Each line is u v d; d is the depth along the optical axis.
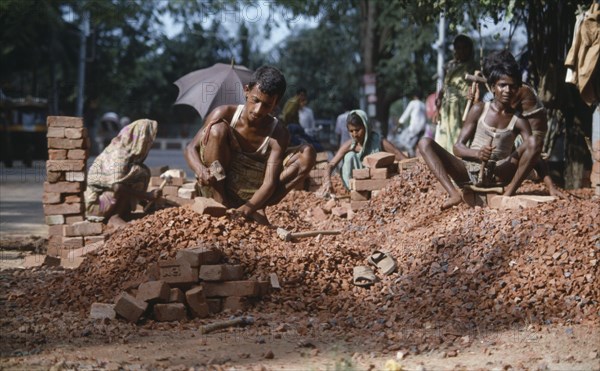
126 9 31.38
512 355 6.27
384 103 30.59
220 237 8.34
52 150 10.91
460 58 13.43
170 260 7.53
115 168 11.59
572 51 11.63
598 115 12.94
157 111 47.53
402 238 9.48
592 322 7.04
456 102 13.27
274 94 9.20
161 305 7.29
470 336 6.80
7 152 30.47
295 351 6.39
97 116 42.81
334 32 39.94
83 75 37.94
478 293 7.64
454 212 10.02
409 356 6.28
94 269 8.23
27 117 33.16
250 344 6.59
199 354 6.31
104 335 6.83
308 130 20.58
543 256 7.89
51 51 36.34
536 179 11.89
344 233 10.28
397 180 11.35
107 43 42.38
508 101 10.10
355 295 8.02
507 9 12.72
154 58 46.91
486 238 8.42
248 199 9.57
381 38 28.59
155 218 8.59
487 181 10.23
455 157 10.51
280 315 7.46
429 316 7.36
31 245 12.17
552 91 14.67
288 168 9.70
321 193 12.86
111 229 10.95
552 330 6.89
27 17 31.94
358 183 11.57
